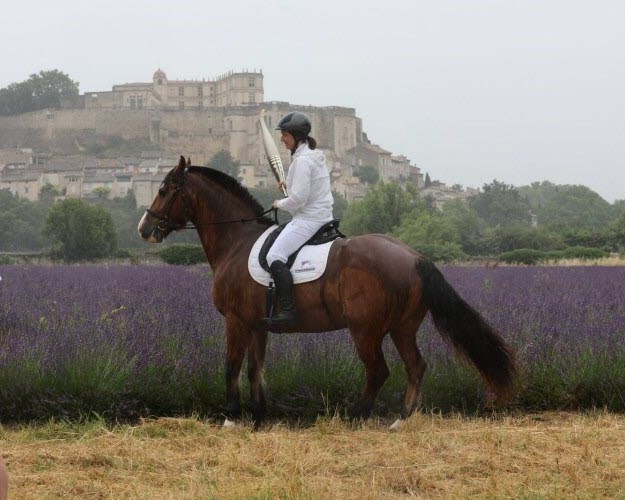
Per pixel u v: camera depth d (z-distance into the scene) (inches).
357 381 458.9
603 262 2153.1
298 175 422.9
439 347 490.9
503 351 399.5
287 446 366.0
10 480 319.3
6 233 5979.3
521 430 398.3
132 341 489.1
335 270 407.5
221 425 433.4
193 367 463.8
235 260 436.5
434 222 2997.0
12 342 485.1
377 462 342.3
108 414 436.1
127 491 307.7
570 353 487.8
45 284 971.3
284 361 475.5
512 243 3176.7
